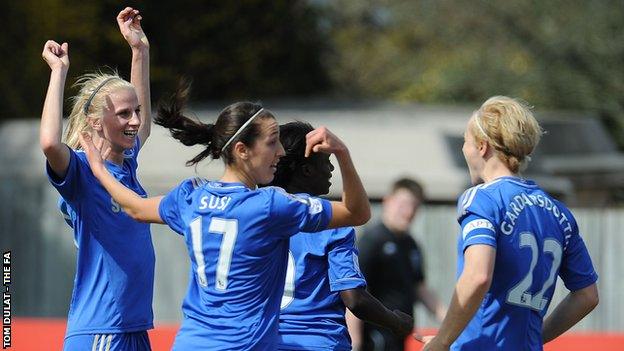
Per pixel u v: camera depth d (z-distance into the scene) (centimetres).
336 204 1525
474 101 9419
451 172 5506
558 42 8981
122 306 1825
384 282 2575
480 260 1518
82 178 1795
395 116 7200
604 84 8906
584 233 5284
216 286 1533
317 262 1731
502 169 1614
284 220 1506
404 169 5519
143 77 2017
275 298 1554
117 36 7375
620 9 8894
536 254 1575
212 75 8662
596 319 5238
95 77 1891
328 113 7238
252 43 8812
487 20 9638
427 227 5175
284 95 9188
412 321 1786
